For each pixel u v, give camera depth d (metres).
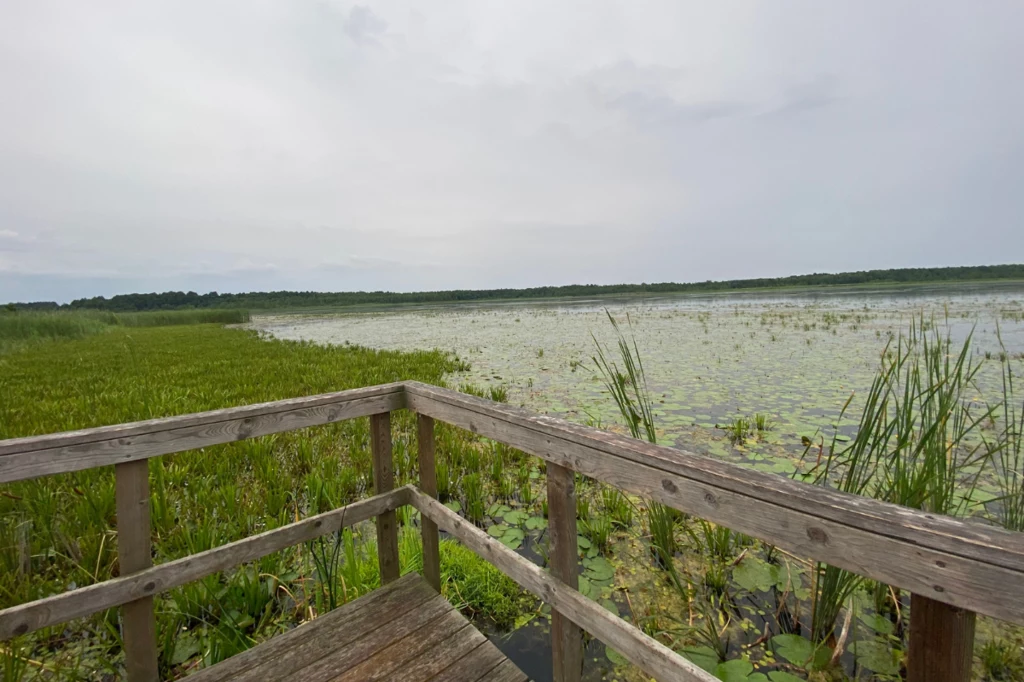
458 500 3.86
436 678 1.66
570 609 1.43
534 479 4.27
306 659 1.75
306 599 2.47
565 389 7.68
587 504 3.46
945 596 0.73
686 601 2.51
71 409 6.26
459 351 13.32
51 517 3.09
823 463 4.12
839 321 16.53
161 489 3.23
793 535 0.91
